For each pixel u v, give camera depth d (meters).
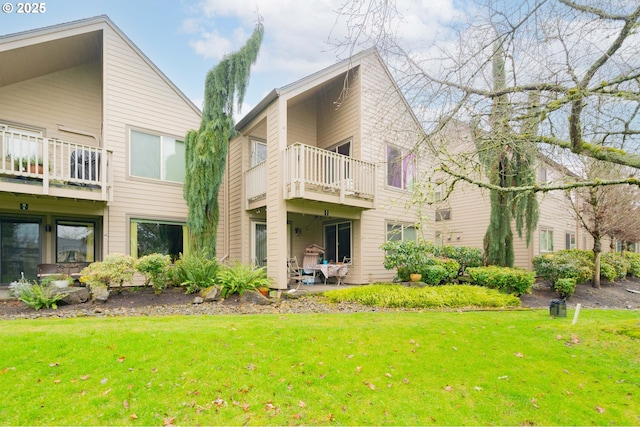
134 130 9.74
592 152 4.28
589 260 12.35
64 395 3.29
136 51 9.85
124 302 7.05
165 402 3.25
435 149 5.55
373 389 3.63
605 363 4.39
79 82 9.91
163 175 10.23
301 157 8.43
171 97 10.49
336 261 11.60
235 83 9.29
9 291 7.12
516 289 9.28
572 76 4.42
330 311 7.08
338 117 11.58
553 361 4.43
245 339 4.66
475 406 3.40
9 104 8.86
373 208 10.23
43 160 7.54
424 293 8.30
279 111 8.92
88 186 8.32
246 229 10.73
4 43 7.60
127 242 9.45
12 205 8.10
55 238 9.24
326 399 3.42
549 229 16.12
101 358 3.92
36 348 4.08
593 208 11.49
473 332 5.46
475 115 5.14
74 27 8.60
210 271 8.11
